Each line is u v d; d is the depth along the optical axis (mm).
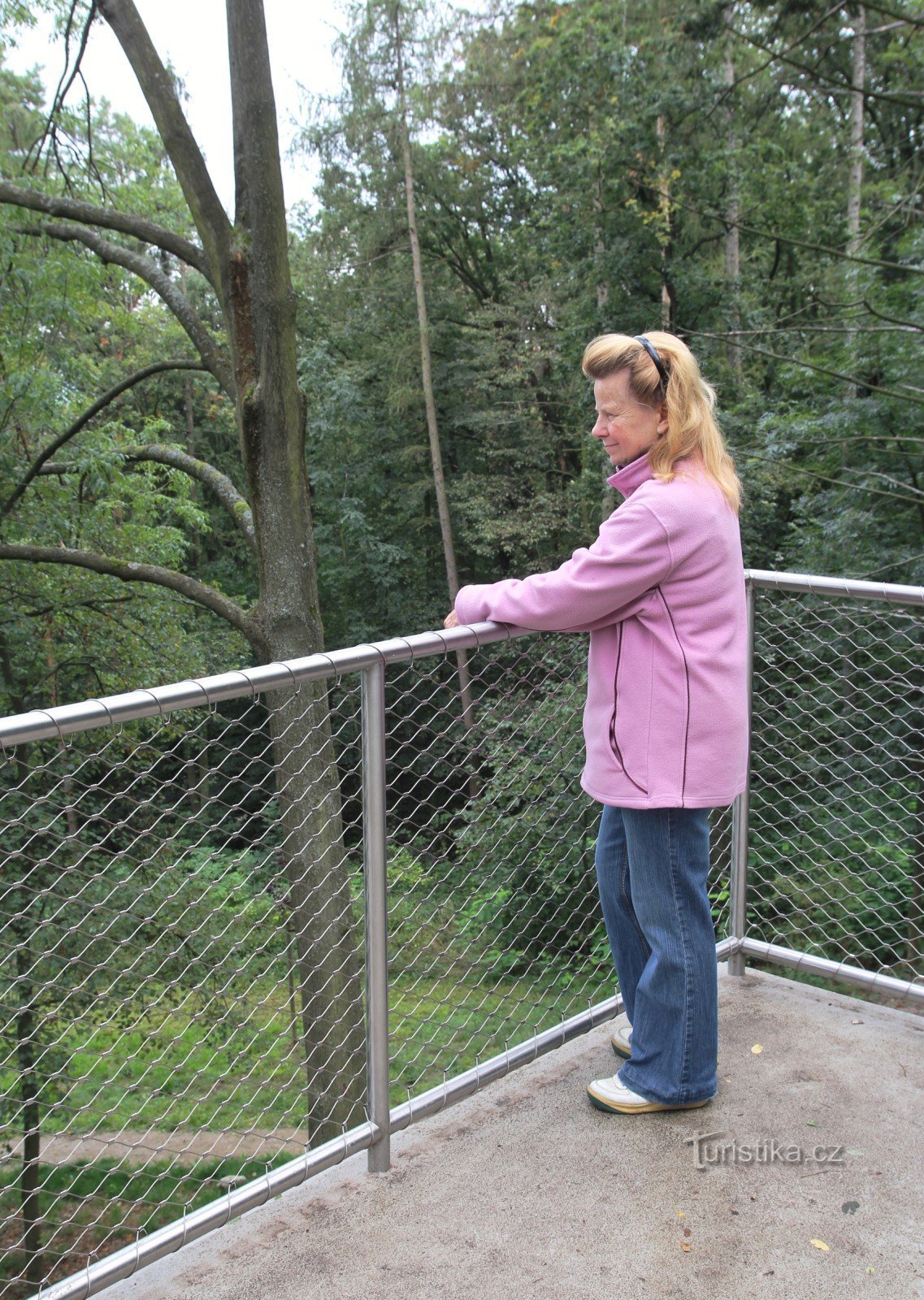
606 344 1833
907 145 14547
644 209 14742
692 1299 1600
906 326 9516
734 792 1879
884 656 4574
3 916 1500
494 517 21516
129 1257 1555
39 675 11070
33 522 10414
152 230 8305
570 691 2225
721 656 1824
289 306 6793
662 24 13469
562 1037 2238
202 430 24359
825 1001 2604
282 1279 1664
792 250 18641
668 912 1970
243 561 24547
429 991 2156
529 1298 1607
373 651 1752
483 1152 1988
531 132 16062
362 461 22609
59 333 9906
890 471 10297
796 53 11344
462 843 2131
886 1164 1936
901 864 4184
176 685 1486
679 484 1791
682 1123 2070
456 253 23625
